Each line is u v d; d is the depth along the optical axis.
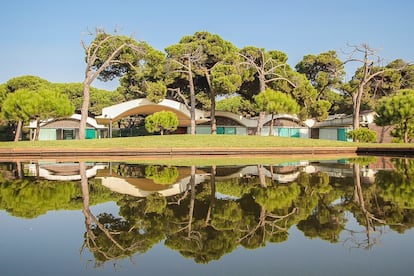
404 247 4.33
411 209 6.33
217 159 18.00
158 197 7.59
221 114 42.16
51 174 11.46
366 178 10.23
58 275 3.56
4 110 27.64
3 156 19.91
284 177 10.57
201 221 5.64
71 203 6.99
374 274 3.51
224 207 6.61
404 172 11.67
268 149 21.88
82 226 5.37
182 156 20.38
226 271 3.64
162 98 34.56
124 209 6.48
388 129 37.69
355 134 30.44
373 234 4.88
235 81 32.09
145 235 4.94
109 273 3.62
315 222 5.53
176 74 36.06
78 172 12.04
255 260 3.95
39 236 4.88
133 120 52.12
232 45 38.84
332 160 17.06
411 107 27.59
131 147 21.14
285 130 43.00
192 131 34.03
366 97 43.91
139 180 10.05
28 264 3.85
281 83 37.50
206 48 36.44
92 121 42.19
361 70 44.19
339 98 53.19
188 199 7.36
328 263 3.83
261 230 5.13
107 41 32.38
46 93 28.22
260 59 38.16
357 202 6.93
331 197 7.45
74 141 24.47
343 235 4.85
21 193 8.03
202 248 4.38
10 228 5.25
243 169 12.83
